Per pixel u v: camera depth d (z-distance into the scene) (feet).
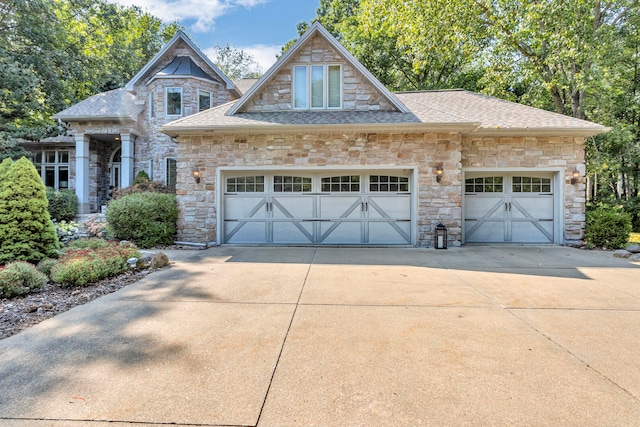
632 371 9.00
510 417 7.13
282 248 30.30
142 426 6.82
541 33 43.52
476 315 13.23
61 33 53.31
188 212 31.89
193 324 12.23
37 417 7.07
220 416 7.16
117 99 51.16
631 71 49.42
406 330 11.73
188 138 31.71
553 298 15.43
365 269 21.58
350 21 71.92
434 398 7.79
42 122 53.31
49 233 20.62
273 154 31.19
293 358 9.70
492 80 51.16
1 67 43.91
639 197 50.34
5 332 11.39
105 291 16.43
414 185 30.68
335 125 29.14
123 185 46.47
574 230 31.76
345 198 31.91
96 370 8.97
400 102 31.91
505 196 32.86
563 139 31.73
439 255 26.66
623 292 16.37
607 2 45.11
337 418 7.11
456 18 46.11
